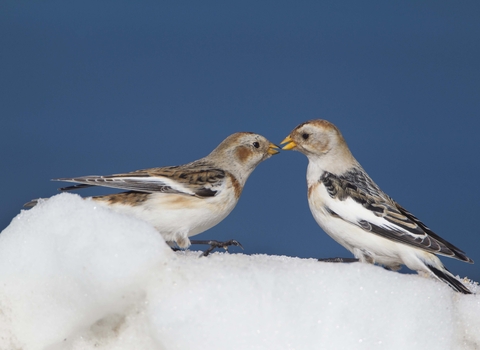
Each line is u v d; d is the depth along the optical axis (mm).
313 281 6785
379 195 10203
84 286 6660
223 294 6473
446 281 8883
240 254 8188
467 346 7383
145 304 6609
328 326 6637
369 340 6715
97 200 9781
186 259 6801
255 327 6434
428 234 10047
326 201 10148
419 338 6930
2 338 6934
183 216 9820
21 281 6906
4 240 7133
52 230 6965
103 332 6844
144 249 6633
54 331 6867
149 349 6699
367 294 6844
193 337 6363
